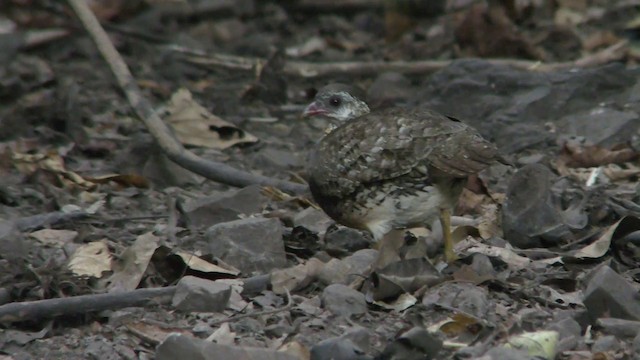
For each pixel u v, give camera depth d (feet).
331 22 71.92
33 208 41.55
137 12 67.92
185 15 69.67
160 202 42.34
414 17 69.51
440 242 35.24
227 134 50.60
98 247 34.32
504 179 44.04
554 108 51.06
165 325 29.58
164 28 68.18
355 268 32.58
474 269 32.81
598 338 28.94
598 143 48.01
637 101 51.11
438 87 52.65
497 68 52.54
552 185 41.39
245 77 60.64
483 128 50.55
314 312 30.35
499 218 37.45
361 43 68.85
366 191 33.47
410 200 33.19
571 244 35.81
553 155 47.47
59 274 32.30
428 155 32.50
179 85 58.80
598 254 34.04
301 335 29.09
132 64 61.26
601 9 68.80
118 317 30.25
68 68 59.16
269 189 42.06
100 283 32.65
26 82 55.06
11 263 33.50
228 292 30.89
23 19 62.64
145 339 29.07
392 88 56.75
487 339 28.30
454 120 33.63
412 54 65.10
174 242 36.65
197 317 30.32
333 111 39.06
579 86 51.39
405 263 31.27
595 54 61.77
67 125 50.37
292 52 66.59
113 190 43.83
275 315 30.35
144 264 32.68
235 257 34.01
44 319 30.19
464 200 39.99
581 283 32.65
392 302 30.86
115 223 39.11
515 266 33.94
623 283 29.96
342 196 33.96
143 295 30.89
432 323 29.55
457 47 62.59
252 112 55.93
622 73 51.96
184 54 62.34
